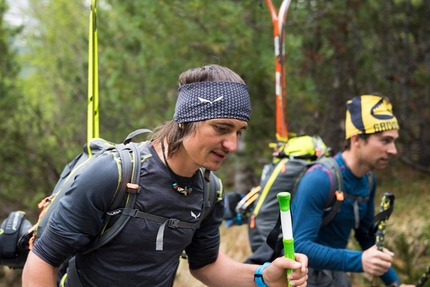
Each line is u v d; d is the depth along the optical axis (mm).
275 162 3195
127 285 1886
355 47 7469
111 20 7059
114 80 6934
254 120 6469
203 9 5887
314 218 2721
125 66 6945
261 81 6219
